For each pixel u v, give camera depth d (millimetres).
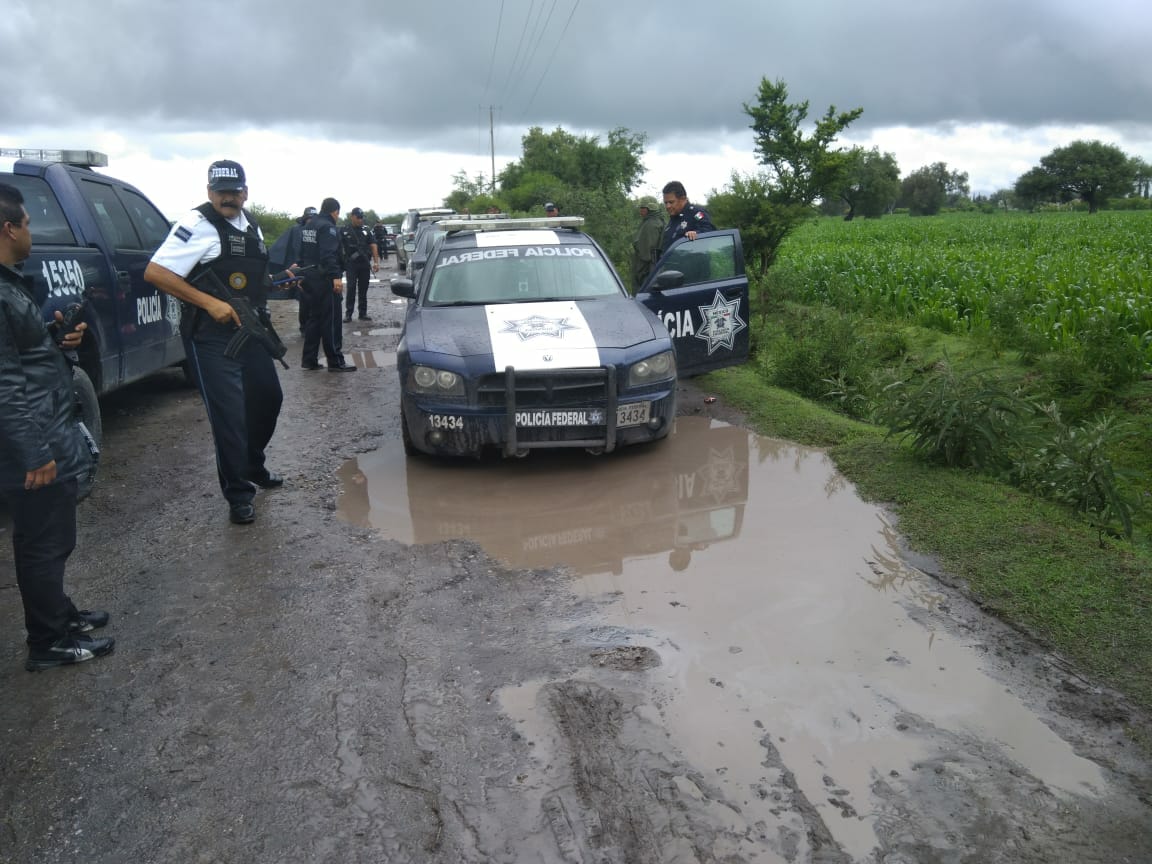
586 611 3818
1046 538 4270
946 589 3908
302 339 12445
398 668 3385
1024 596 3742
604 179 49000
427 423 5570
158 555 4574
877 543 4453
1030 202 124812
